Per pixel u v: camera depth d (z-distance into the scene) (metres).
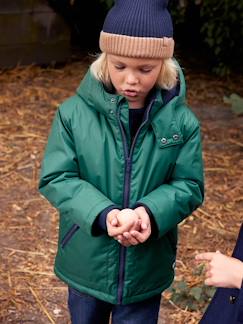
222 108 5.92
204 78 6.57
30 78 6.23
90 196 2.34
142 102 2.37
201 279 3.59
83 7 6.99
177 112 2.39
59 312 3.38
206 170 4.80
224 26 6.09
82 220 2.33
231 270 2.01
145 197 2.37
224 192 4.53
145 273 2.48
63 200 2.38
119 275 2.46
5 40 6.22
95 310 2.58
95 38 7.20
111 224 2.26
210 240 4.01
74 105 2.42
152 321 2.59
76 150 2.41
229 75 6.64
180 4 6.03
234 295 2.12
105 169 2.39
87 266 2.47
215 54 6.48
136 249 2.43
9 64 6.34
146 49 2.20
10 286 3.54
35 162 4.81
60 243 2.54
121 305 2.55
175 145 2.38
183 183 2.41
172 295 3.42
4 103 5.72
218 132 5.43
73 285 2.54
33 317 3.33
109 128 2.38
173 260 2.59
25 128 5.30
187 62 6.93
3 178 4.59
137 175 2.38
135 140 2.37
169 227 2.37
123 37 2.20
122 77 2.26
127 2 2.22
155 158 2.38
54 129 2.44
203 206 4.34
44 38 6.38
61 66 6.57
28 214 4.20
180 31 7.16
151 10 2.21
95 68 2.34
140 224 2.29
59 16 6.38
